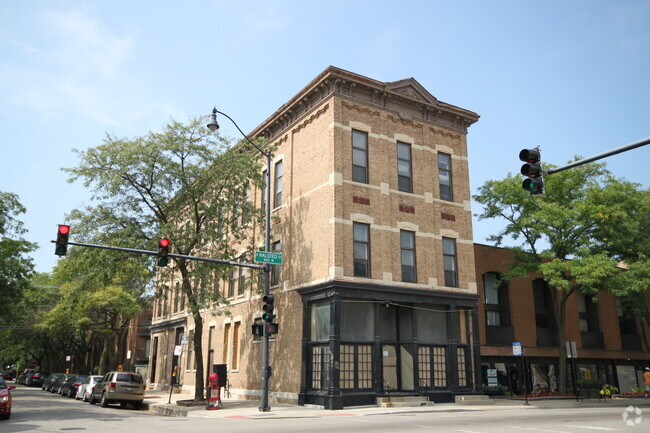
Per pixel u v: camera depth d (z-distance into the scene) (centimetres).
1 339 6662
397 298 2452
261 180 2728
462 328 2688
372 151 2589
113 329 4725
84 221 2484
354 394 2245
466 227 2839
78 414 2033
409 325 2542
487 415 1880
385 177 2594
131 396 2561
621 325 4056
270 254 2116
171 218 2661
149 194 2570
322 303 2403
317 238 2472
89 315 4869
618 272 2773
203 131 2595
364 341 2345
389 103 2722
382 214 2533
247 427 1455
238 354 3050
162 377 4134
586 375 3662
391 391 2411
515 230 3022
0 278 3328
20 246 3428
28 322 6006
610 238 2886
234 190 2652
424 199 2716
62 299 4716
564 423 1552
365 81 2600
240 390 2917
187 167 2541
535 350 3341
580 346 3619
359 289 2345
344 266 2350
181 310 3962
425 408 2161
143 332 6681
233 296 3206
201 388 2500
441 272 2672
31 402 2809
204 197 2612
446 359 2581
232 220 2673
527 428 1398
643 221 2938
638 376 3934
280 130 2920
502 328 3275
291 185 2747
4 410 1738
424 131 2819
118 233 2458
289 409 2164
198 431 1352
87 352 6450
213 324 3400
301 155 2716
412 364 2489
